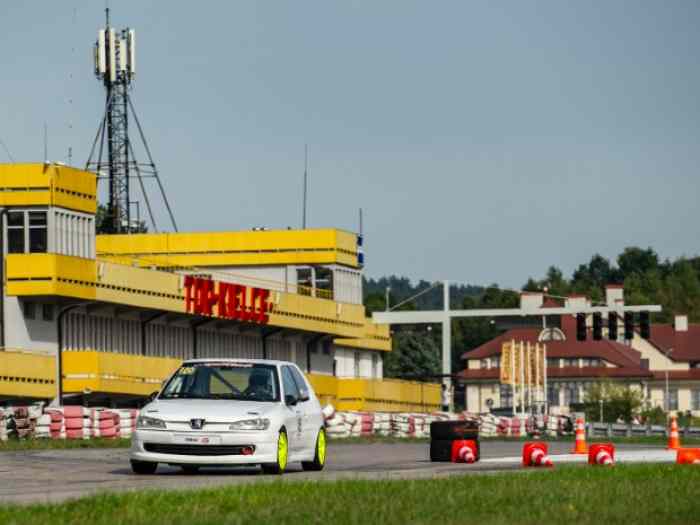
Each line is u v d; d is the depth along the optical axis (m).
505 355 157.38
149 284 101.31
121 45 141.38
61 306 94.81
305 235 128.75
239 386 42.88
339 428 98.12
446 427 55.00
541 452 48.72
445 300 140.00
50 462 50.47
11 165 93.06
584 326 115.06
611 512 28.58
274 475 41.72
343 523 26.02
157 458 41.12
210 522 25.94
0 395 86.25
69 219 95.00
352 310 129.62
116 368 95.88
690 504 30.12
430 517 27.20
